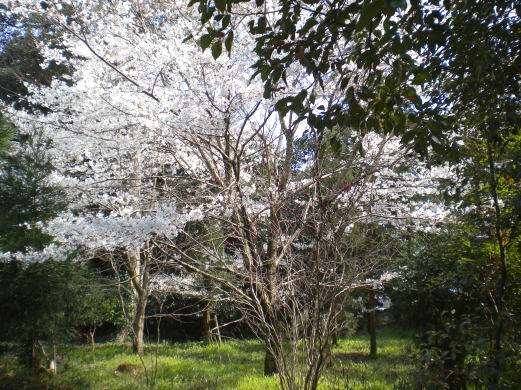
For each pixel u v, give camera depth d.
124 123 4.30
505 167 3.42
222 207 4.65
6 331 5.87
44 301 5.81
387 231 6.26
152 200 5.00
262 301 5.09
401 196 6.06
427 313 5.14
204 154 5.41
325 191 5.50
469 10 3.33
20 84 10.93
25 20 7.38
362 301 9.67
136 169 5.61
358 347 10.59
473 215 3.78
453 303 4.94
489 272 4.03
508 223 3.53
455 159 3.33
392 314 5.92
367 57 2.73
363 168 4.99
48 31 7.17
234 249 5.70
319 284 4.08
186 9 5.21
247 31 4.98
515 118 3.04
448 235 5.03
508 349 3.62
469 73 3.47
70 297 6.16
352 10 2.68
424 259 5.23
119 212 4.11
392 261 5.63
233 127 5.17
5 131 5.58
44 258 4.55
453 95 3.50
